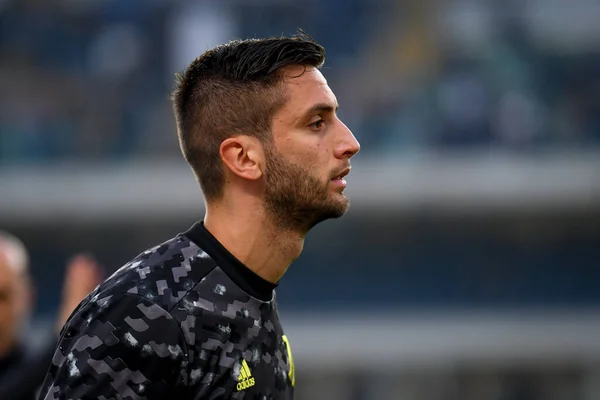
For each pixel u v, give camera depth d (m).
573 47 42.47
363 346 38.22
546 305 39.22
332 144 6.39
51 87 42.03
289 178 6.30
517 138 39.62
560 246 39.56
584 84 41.62
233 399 5.94
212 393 5.89
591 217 38.94
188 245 6.31
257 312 6.30
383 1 43.31
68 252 39.78
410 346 38.25
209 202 6.55
